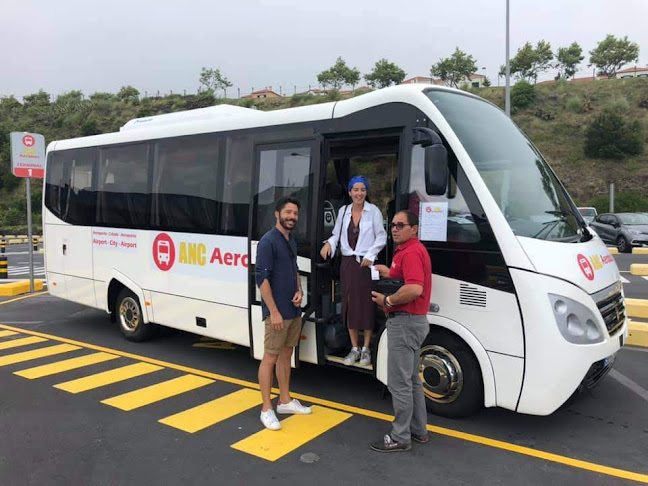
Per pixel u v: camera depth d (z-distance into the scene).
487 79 52.75
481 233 4.03
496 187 4.19
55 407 4.86
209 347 7.08
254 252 5.36
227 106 6.55
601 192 34.34
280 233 4.30
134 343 7.28
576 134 39.81
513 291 3.87
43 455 3.91
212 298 5.93
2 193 46.69
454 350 4.31
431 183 3.92
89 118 53.47
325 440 4.13
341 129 4.85
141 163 6.81
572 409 4.76
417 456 3.84
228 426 4.42
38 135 11.68
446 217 4.22
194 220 6.12
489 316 4.00
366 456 3.85
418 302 3.73
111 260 7.29
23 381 5.62
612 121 37.31
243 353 6.79
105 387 5.42
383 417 4.60
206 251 5.98
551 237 4.17
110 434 4.27
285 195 5.14
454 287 4.18
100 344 7.24
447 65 53.00
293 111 5.27
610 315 4.21
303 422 4.48
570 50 57.41
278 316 4.19
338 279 5.24
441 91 4.63
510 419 4.50
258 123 5.54
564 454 3.88
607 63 58.31
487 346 4.03
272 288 4.26
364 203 4.71
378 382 5.55
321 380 5.62
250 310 5.36
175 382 5.59
